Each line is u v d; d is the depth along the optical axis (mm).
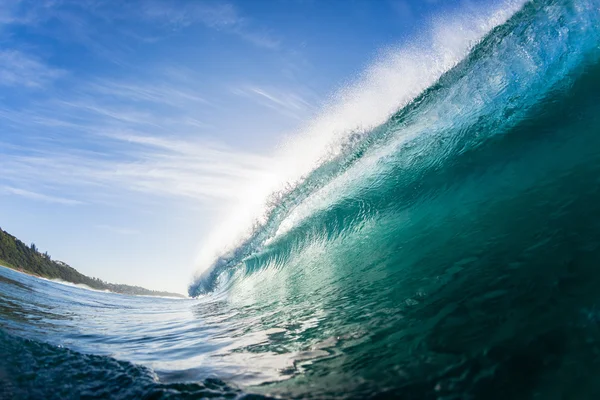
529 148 4598
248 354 3039
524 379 1838
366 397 1969
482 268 3076
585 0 5457
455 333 2373
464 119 6020
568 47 5449
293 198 8906
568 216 3131
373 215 6215
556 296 2328
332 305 3926
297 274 6656
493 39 6426
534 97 5305
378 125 7414
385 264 4492
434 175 5621
